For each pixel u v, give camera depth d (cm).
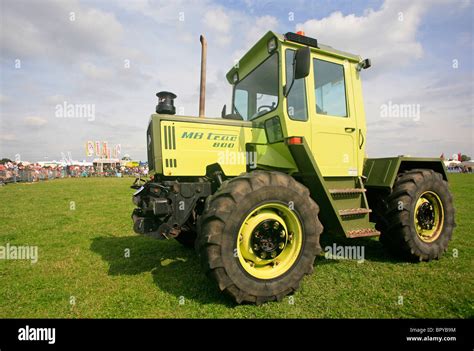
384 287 248
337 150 321
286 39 289
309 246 244
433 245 322
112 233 481
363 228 307
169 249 381
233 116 365
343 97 337
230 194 219
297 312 211
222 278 211
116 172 3891
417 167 372
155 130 268
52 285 262
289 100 291
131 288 254
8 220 597
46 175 2738
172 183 259
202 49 404
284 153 298
